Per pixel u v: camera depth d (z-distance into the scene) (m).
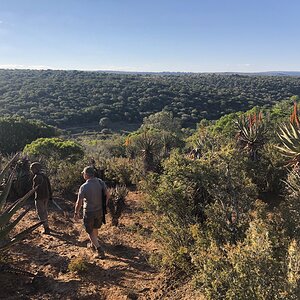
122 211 7.83
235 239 4.36
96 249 5.62
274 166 8.72
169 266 4.92
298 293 2.94
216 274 3.40
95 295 4.48
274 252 3.69
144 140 13.84
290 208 4.69
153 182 6.12
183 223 4.95
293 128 7.41
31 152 16.84
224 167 4.99
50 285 4.71
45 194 6.61
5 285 4.62
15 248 5.83
